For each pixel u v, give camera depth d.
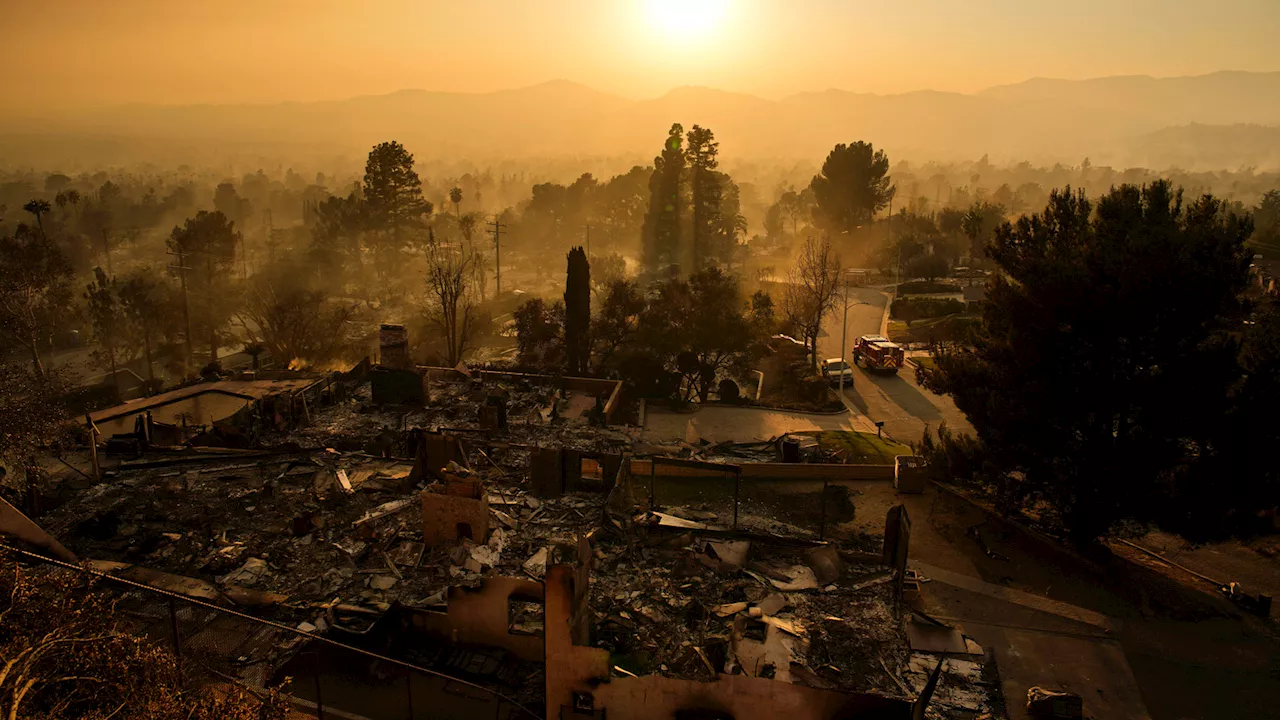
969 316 76.50
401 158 111.12
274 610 19.52
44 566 17.09
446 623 19.59
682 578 21.47
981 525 29.02
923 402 51.91
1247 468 23.25
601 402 39.62
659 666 17.48
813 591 21.45
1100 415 26.33
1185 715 19.41
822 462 35.03
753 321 50.53
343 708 17.16
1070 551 26.80
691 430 41.44
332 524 23.77
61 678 11.61
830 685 17.70
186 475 27.22
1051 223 30.20
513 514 24.77
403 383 37.62
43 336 64.12
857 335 75.00
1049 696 18.72
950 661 20.02
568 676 16.55
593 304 98.62
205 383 41.12
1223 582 26.59
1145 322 24.27
